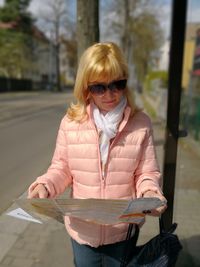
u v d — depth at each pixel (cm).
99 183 195
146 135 197
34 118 1595
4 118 1579
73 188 208
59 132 211
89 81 191
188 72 1423
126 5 2636
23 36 5341
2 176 656
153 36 3197
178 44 269
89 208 171
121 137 194
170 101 272
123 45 2728
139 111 202
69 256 344
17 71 5225
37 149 905
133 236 205
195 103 1009
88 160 196
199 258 312
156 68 3841
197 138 891
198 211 416
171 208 278
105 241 201
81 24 472
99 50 188
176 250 190
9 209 477
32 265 330
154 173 197
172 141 275
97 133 195
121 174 194
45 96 3794
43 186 196
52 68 6481
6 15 5681
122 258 203
